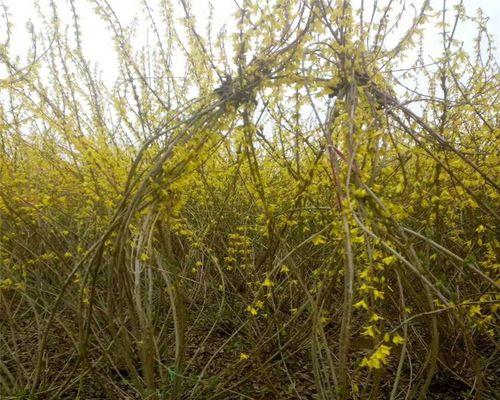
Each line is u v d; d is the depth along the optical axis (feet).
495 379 8.68
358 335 10.28
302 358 9.76
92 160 8.11
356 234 5.75
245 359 7.95
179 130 6.61
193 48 8.16
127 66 8.82
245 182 9.15
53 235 10.32
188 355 10.07
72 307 9.15
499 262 7.72
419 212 8.93
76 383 9.04
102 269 9.86
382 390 8.54
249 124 6.64
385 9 6.83
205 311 11.10
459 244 8.46
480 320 7.12
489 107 7.44
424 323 7.89
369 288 5.20
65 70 9.10
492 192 7.86
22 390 8.25
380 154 6.11
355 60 6.20
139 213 6.89
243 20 6.27
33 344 10.44
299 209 7.16
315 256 10.52
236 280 11.57
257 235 11.14
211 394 8.41
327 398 7.06
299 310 8.18
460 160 7.50
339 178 5.57
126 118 8.60
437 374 8.73
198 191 11.05
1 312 9.84
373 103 5.97
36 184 10.16
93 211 9.18
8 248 9.96
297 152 7.72
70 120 9.02
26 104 8.83
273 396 8.58
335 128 6.64
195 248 10.37
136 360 9.47
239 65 6.38
